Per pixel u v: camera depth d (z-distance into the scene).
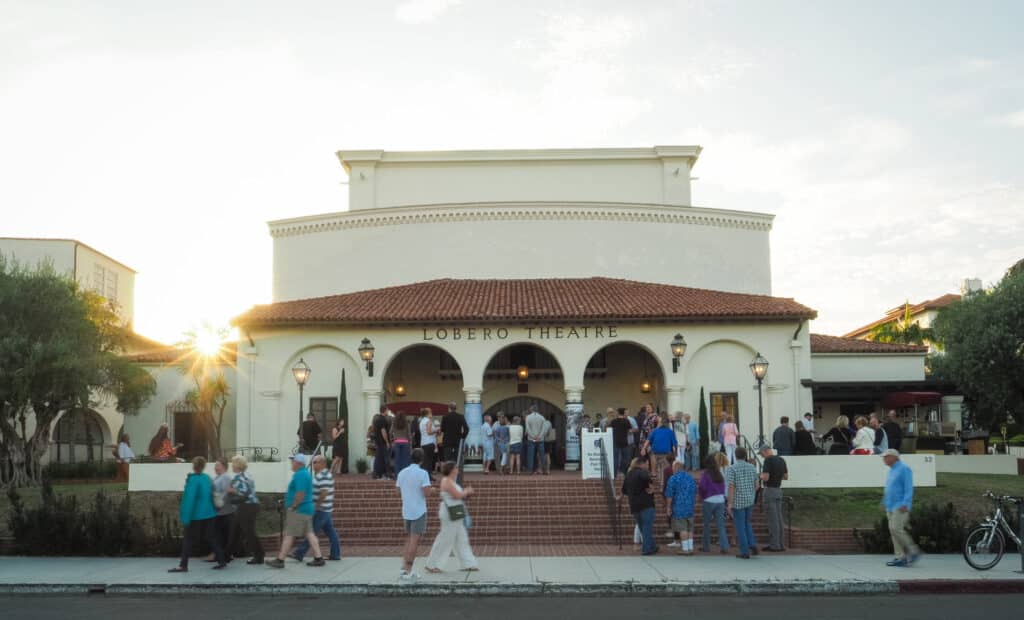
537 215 36.59
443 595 14.73
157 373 36.78
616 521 20.98
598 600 14.19
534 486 23.17
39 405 30.02
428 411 24.84
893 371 35.34
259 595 14.82
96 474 34.34
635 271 36.50
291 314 31.17
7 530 20.58
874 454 24.42
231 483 17.33
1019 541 16.50
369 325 30.59
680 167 39.66
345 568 16.69
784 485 23.73
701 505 20.17
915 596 14.44
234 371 36.56
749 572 15.97
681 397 30.58
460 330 30.70
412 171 39.91
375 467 24.62
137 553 18.98
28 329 29.39
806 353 30.95
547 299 32.59
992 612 12.77
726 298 33.97
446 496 16.30
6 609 13.55
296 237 37.44
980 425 36.84
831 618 12.38
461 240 36.50
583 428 25.16
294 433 30.84
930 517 18.92
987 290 36.00
